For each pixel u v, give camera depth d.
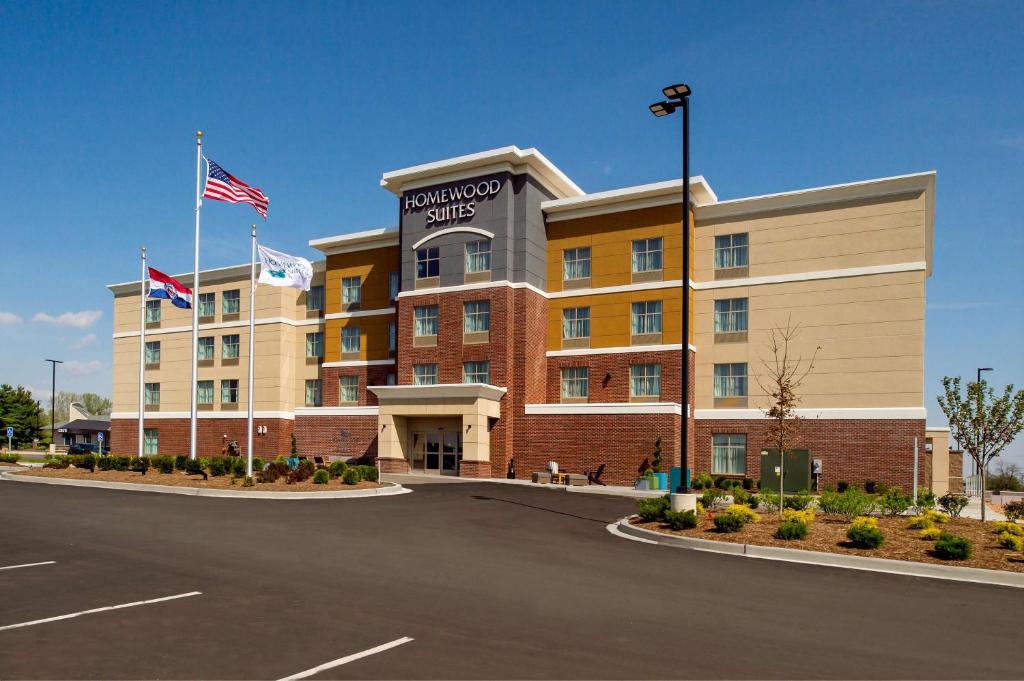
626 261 37.34
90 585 10.52
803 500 20.42
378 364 43.41
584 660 7.47
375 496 24.92
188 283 52.59
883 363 31.97
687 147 19.05
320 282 48.41
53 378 74.19
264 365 48.22
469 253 38.62
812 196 33.88
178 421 51.72
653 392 36.03
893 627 9.06
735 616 9.43
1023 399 17.86
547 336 38.97
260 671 6.91
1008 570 12.41
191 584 10.62
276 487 24.83
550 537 16.28
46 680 6.58
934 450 34.94
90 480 27.48
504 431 36.59
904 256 32.06
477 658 7.44
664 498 19.33
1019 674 7.36
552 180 40.41
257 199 31.41
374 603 9.66
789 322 34.00
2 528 16.14
